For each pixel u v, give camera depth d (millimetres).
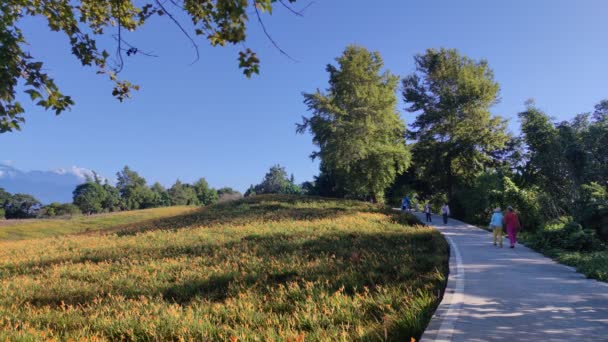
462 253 14109
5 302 10398
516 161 36000
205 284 10984
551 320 6449
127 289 10961
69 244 23141
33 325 8320
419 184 50031
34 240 27969
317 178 64000
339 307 7535
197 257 15195
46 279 13367
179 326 7227
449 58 42781
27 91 4500
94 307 9430
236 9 4422
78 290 11383
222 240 19109
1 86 4234
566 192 22656
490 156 41000
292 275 11305
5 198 100000
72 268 14961
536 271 10758
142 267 14008
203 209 38062
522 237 18594
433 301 7660
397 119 41906
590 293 8266
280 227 22391
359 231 19594
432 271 10555
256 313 7688
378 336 5715
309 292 8844
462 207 32312
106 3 5547
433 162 40125
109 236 26016
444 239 16641
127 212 48531
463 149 38625
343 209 30844
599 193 18547
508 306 7273
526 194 23344
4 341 6789
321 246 15633
